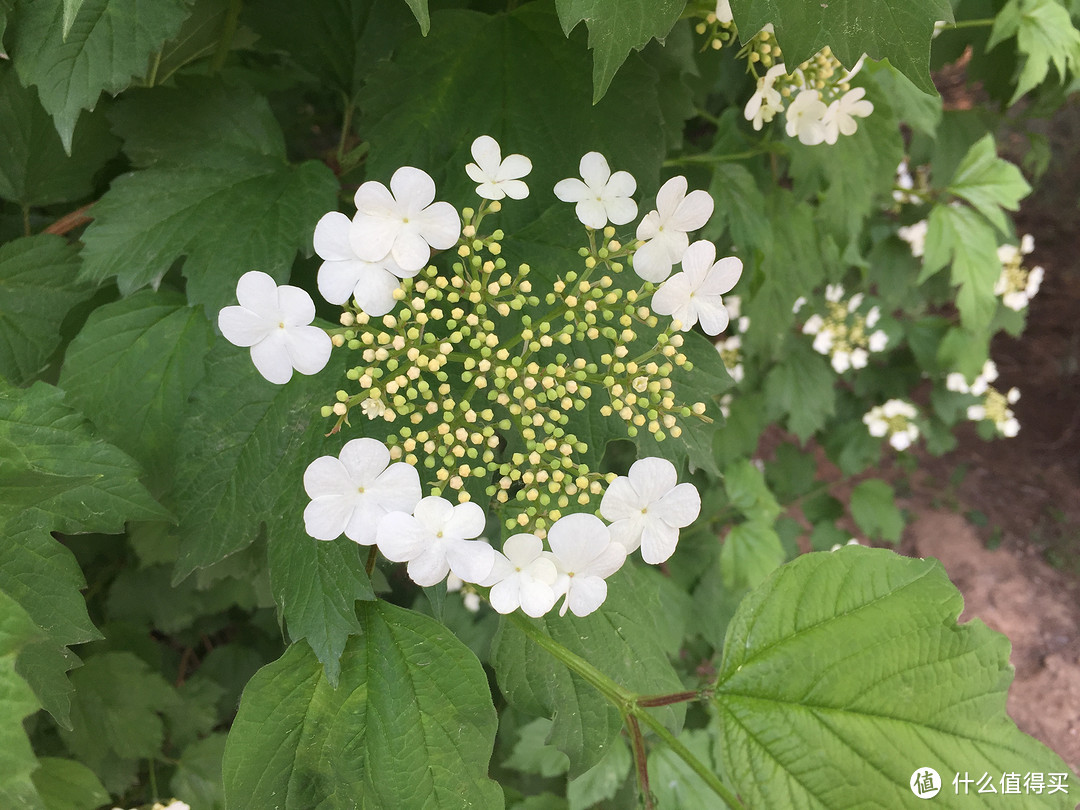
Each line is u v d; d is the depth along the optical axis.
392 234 0.16
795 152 0.31
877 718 0.16
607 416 0.19
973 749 0.15
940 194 0.45
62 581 0.17
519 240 0.19
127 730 0.33
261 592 0.29
